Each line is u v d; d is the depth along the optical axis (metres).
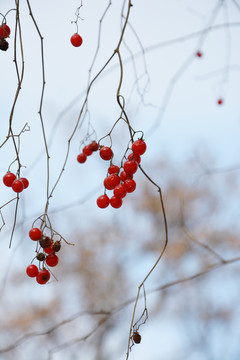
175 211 6.17
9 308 5.58
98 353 5.57
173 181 6.08
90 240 6.43
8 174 1.46
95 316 5.93
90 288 6.30
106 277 6.42
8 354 5.51
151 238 6.49
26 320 5.74
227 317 6.26
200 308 6.22
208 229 6.08
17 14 1.43
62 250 6.30
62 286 6.21
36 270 1.42
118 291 6.34
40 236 1.39
